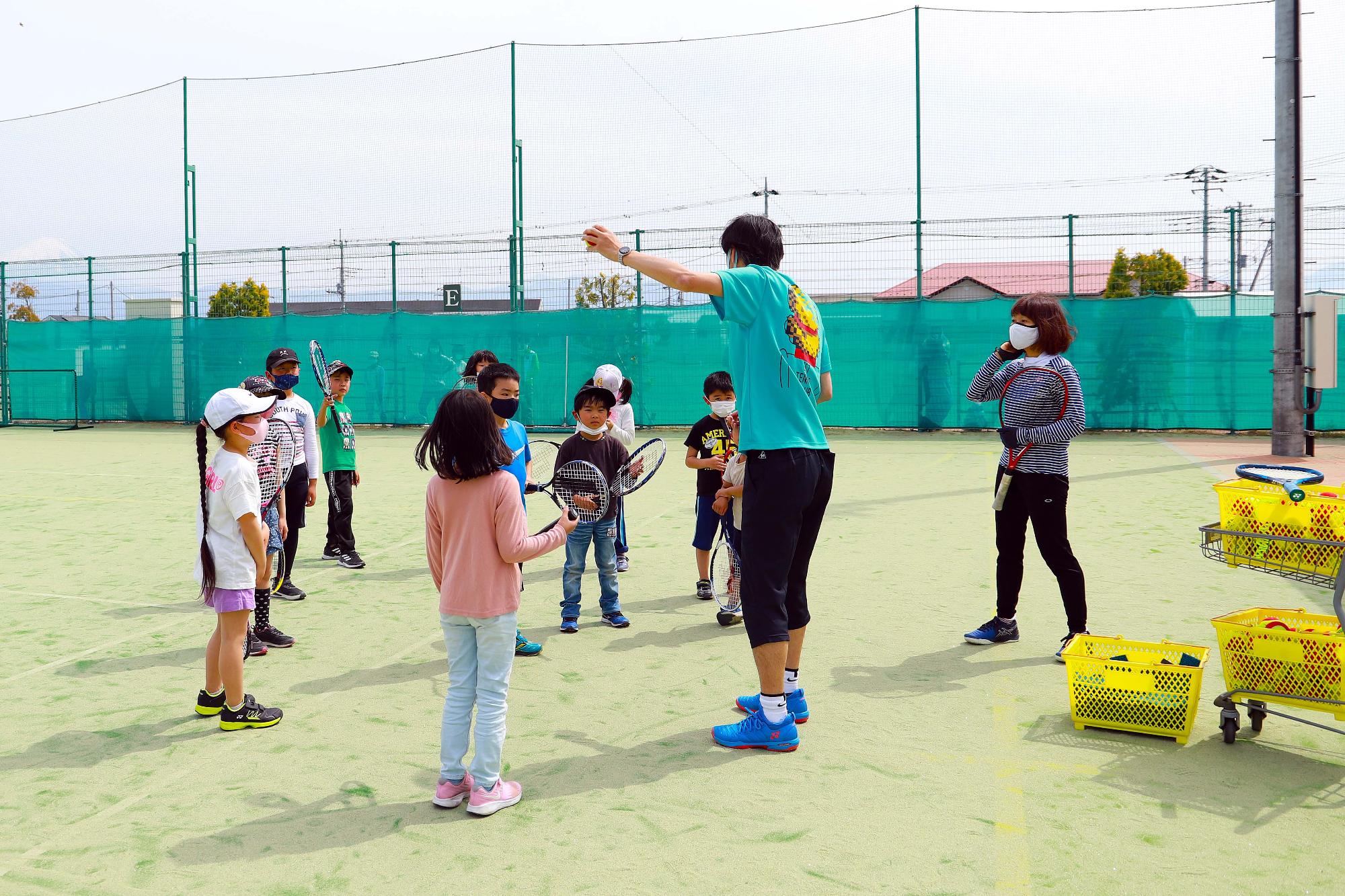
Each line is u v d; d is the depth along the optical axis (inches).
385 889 117.7
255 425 170.7
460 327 843.4
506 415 212.4
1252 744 160.1
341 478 306.7
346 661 211.3
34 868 124.2
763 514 157.1
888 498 426.0
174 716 179.8
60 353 971.9
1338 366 700.0
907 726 168.4
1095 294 735.7
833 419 776.3
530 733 167.8
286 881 120.3
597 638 227.0
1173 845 125.6
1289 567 156.4
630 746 161.9
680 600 263.3
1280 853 123.3
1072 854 123.3
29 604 264.5
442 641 226.1
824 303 768.3
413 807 140.9
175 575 300.7
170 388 939.3
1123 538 329.7
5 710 183.5
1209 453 589.6
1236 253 707.4
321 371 304.3
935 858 122.6
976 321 747.4
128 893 117.9
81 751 162.7
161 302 955.3
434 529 142.9
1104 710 164.7
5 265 983.6
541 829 132.8
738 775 149.5
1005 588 213.8
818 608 245.6
